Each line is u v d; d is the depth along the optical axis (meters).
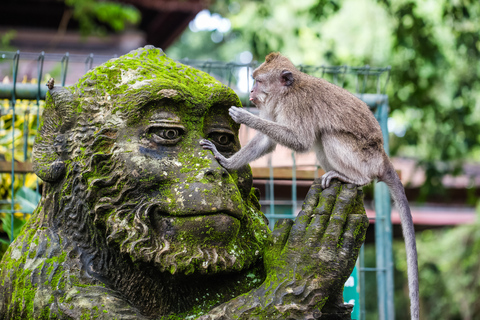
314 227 3.29
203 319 3.02
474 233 16.02
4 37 10.73
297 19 13.62
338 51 13.57
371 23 13.55
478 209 13.33
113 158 3.20
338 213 3.34
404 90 12.43
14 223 5.02
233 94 3.61
